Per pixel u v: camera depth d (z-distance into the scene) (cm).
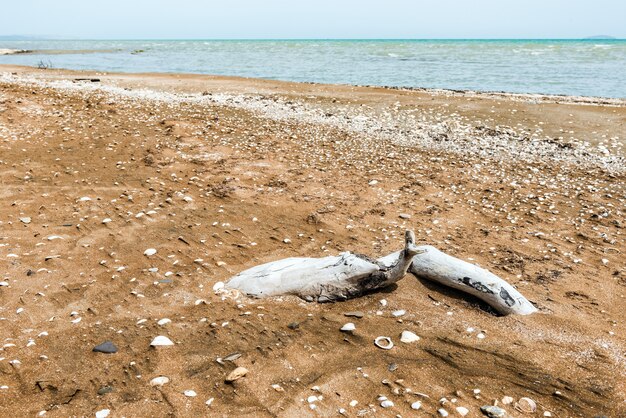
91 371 117
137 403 108
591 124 367
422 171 273
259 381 114
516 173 269
